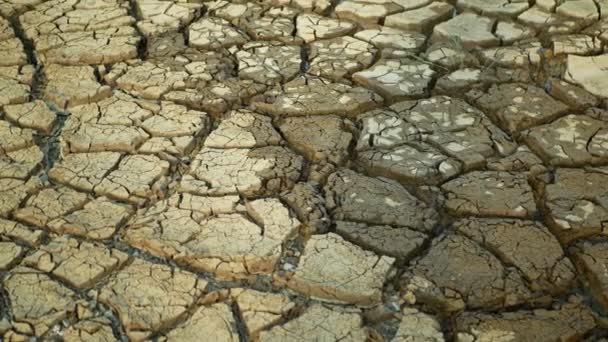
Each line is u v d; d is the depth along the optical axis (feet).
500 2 13.34
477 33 12.66
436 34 12.81
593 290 8.49
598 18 12.76
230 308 8.25
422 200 9.65
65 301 8.30
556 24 12.72
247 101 11.50
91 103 11.50
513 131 10.75
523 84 11.59
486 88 11.58
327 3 13.60
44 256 8.83
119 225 9.31
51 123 11.04
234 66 12.26
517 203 9.45
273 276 8.63
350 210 9.43
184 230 9.15
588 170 9.95
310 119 11.02
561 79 11.65
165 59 12.39
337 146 10.48
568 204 9.37
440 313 8.24
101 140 10.62
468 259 8.72
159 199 9.76
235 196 9.64
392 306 8.29
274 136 10.69
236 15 13.55
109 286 8.48
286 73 12.00
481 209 9.37
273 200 9.55
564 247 8.96
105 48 12.57
